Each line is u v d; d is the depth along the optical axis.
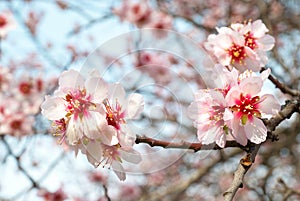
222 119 1.97
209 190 7.37
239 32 2.61
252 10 6.62
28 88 5.39
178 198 5.73
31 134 5.12
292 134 5.61
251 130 2.00
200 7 6.91
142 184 6.98
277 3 5.97
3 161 4.57
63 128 1.96
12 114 5.15
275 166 6.21
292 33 6.10
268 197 4.16
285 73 4.77
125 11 5.75
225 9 6.84
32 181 4.58
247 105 2.01
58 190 5.41
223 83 2.03
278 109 2.02
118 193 6.90
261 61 2.57
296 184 6.45
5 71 5.44
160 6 6.14
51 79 5.55
